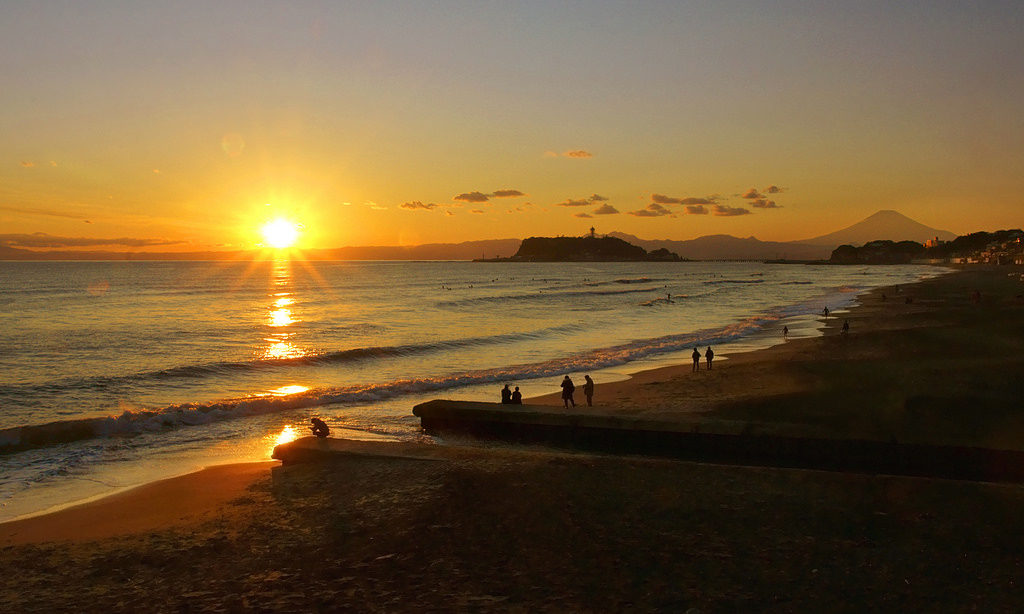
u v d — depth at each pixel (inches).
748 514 405.7
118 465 637.9
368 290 4586.6
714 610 288.4
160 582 345.4
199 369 1269.7
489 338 1812.3
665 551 354.6
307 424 816.3
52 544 418.0
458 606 297.6
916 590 304.8
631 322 2320.4
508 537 379.9
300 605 306.0
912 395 793.6
